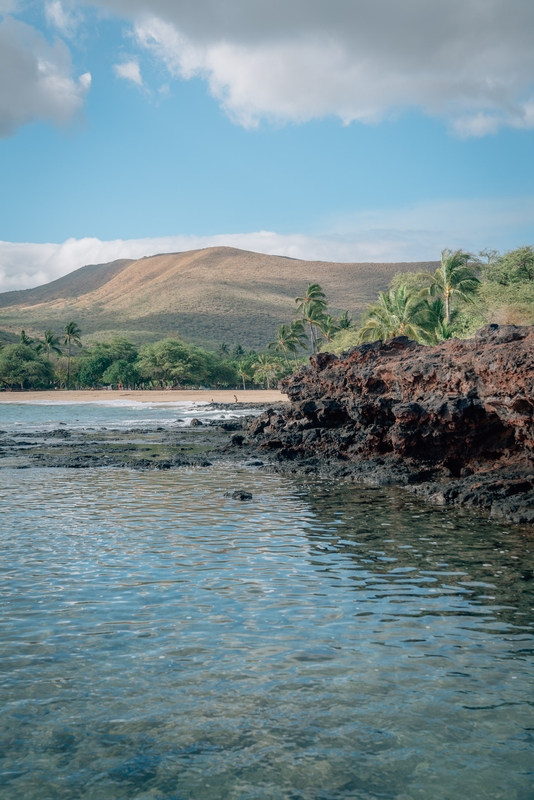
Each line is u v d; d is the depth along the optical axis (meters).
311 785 5.97
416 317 69.31
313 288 110.88
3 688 7.69
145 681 7.87
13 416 70.94
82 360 177.50
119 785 5.98
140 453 35.12
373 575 12.12
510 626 9.62
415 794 5.84
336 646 8.88
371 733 6.79
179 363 158.38
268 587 11.39
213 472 27.25
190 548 14.12
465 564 12.85
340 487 22.89
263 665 8.30
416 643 8.99
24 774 6.12
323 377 33.81
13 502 20.02
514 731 6.82
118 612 10.14
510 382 20.00
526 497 18.53
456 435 23.50
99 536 15.29
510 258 64.88
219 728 6.88
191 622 9.73
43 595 10.94
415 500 20.12
